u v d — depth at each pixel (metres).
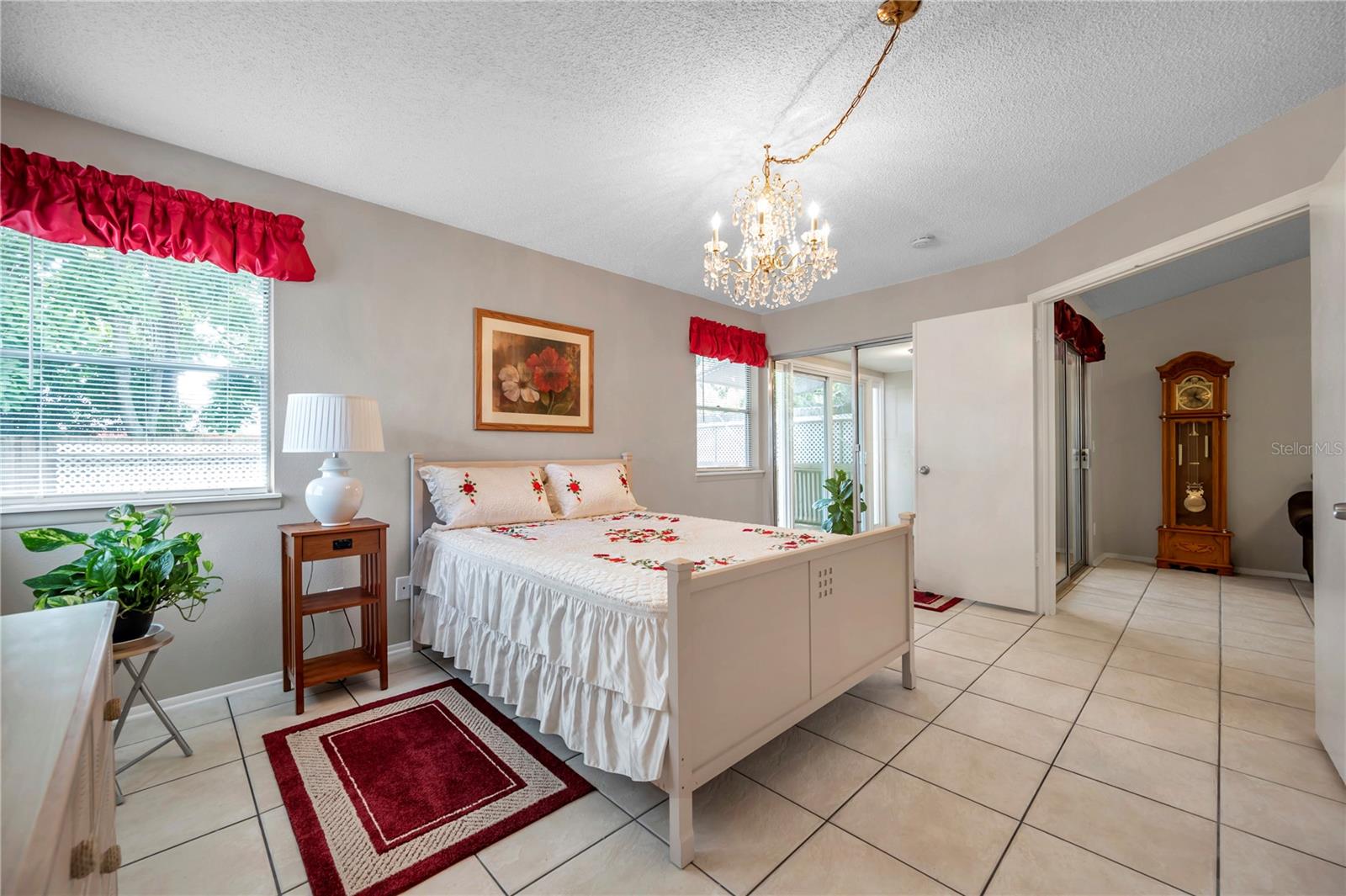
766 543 2.37
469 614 2.38
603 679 1.62
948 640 3.00
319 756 1.91
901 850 1.45
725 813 1.61
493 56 1.78
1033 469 3.42
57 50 1.74
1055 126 2.19
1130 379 5.11
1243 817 1.55
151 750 1.91
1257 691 2.34
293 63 1.81
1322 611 1.81
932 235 3.28
